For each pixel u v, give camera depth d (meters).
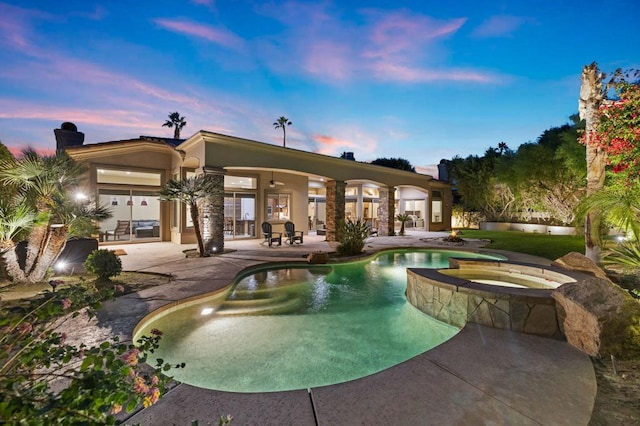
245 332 4.64
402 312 5.62
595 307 3.36
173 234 13.34
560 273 5.61
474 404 2.39
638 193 4.66
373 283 7.70
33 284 5.80
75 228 6.29
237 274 7.32
